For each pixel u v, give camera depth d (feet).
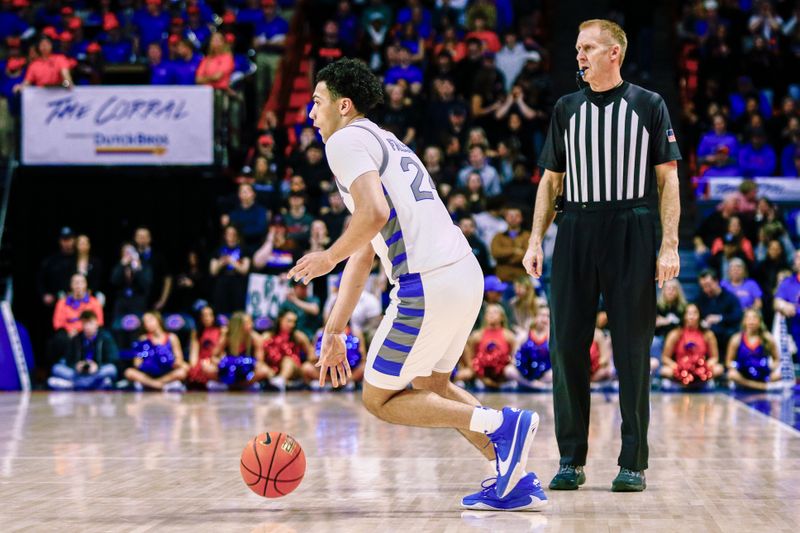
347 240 14.39
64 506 16.31
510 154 52.70
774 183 52.03
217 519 15.11
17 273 51.88
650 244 17.84
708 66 59.67
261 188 51.24
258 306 46.34
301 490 17.81
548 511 15.64
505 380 43.24
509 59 58.39
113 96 49.39
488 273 46.57
